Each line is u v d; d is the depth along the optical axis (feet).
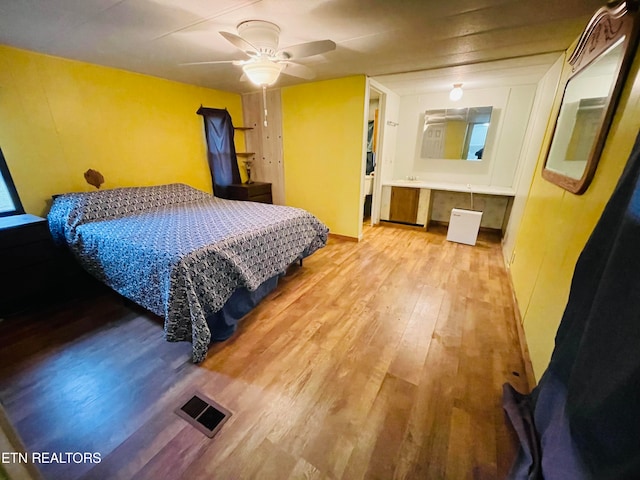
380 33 6.30
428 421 4.20
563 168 5.23
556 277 4.62
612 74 3.66
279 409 4.41
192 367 5.26
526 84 11.71
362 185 11.89
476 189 12.22
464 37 6.57
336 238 13.10
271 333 6.27
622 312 2.23
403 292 8.09
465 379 4.98
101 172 9.18
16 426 4.11
